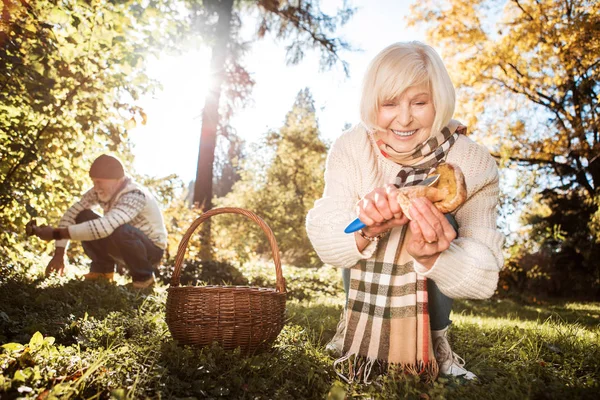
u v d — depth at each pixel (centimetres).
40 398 171
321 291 807
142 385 193
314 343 279
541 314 740
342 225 238
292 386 213
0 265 402
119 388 186
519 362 257
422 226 187
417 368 232
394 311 239
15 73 368
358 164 256
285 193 2692
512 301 1076
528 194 1232
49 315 295
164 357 228
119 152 514
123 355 223
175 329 251
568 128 1514
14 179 412
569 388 213
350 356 243
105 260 475
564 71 1429
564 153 1545
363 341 244
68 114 447
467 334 331
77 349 233
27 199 442
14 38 361
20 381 182
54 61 403
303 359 238
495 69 1562
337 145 267
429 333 233
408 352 235
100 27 402
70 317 284
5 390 175
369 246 229
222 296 251
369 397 205
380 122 235
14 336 253
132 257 450
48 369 197
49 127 432
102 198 465
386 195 192
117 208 451
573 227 1600
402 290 239
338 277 927
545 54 1442
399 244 240
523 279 1424
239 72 1320
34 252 576
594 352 283
